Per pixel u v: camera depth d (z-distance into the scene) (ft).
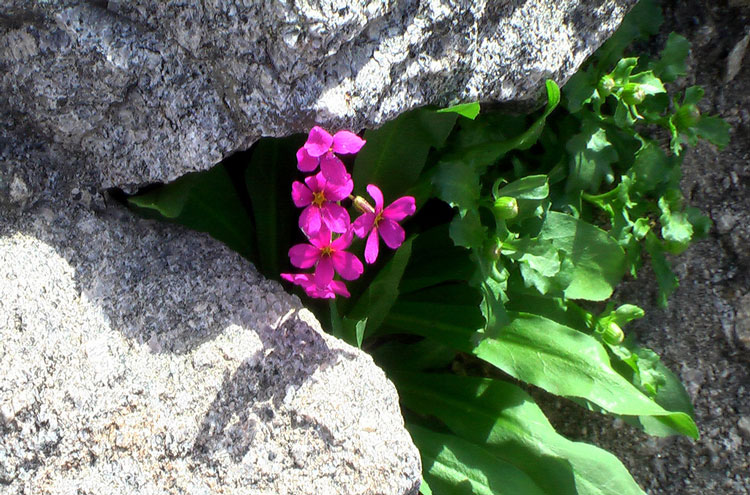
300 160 0.90
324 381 0.96
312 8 0.88
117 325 0.94
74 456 0.89
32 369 0.90
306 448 0.93
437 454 1.15
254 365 0.95
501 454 1.14
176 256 1.00
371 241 0.94
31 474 0.88
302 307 1.00
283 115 0.93
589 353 1.12
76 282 0.95
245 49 0.90
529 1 1.03
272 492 0.92
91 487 0.89
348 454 0.94
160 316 0.96
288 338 0.97
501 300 1.10
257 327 0.97
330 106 0.93
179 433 0.91
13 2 0.89
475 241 1.09
